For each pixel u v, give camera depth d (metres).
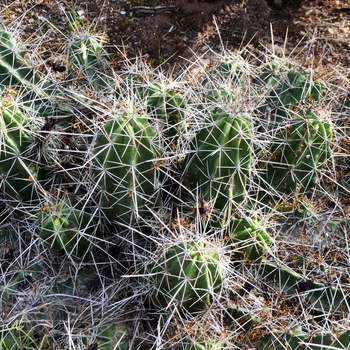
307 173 0.76
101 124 0.69
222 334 0.65
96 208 0.70
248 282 0.70
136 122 0.66
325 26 1.11
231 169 0.68
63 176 0.75
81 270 0.72
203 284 0.63
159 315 0.69
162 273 0.65
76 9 1.08
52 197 0.72
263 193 0.78
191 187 0.72
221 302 0.69
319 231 0.79
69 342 0.65
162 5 1.09
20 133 0.70
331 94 0.90
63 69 0.81
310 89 0.80
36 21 1.06
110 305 0.69
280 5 1.13
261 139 0.78
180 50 1.05
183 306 0.65
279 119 0.80
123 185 0.68
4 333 0.68
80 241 0.70
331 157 0.78
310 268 0.76
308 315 0.71
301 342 0.67
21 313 0.68
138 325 0.69
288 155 0.76
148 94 0.75
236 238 0.71
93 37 0.88
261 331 0.69
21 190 0.73
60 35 1.04
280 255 0.76
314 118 0.75
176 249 0.65
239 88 0.75
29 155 0.72
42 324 0.67
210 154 0.68
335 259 0.75
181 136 0.72
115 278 0.72
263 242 0.71
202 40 1.07
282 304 0.72
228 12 1.10
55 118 0.73
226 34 1.08
